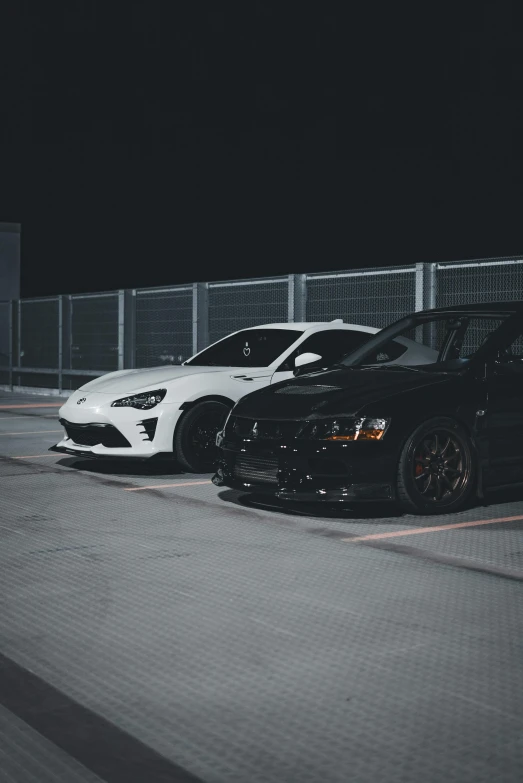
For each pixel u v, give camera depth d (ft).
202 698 12.55
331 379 25.86
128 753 10.96
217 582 18.06
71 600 16.96
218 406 31.35
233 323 53.11
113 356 64.64
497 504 26.21
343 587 17.70
